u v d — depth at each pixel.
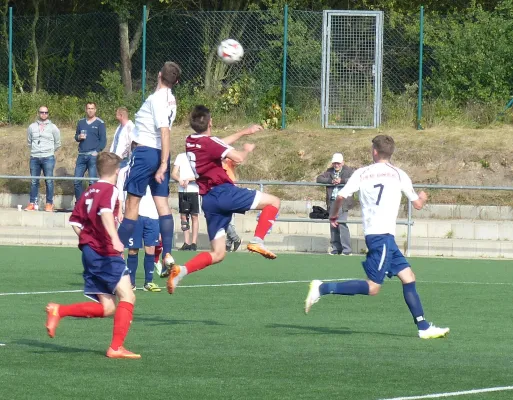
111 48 67.56
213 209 21.98
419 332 22.08
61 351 19.83
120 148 36.12
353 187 21.84
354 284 21.86
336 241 43.53
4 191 56.41
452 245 43.06
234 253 43.22
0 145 60.31
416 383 16.91
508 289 31.81
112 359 18.94
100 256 18.56
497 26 60.50
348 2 68.38
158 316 25.42
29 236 46.34
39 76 68.75
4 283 31.97
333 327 23.73
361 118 58.84
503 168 52.69
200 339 21.70
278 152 56.25
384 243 21.62
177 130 61.06
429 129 57.94
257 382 16.89
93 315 18.94
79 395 15.70
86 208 18.47
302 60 59.91
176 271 21.53
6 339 21.31
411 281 22.05
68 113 64.50
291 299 29.14
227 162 38.44
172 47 64.25
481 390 16.31
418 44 60.06
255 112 60.53
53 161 52.28
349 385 16.69
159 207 26.78
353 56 58.81
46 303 27.44
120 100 63.84
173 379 17.06
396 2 68.69
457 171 53.00
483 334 22.81
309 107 59.97
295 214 52.09
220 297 29.45
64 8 75.88
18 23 68.44
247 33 62.47
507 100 59.25
